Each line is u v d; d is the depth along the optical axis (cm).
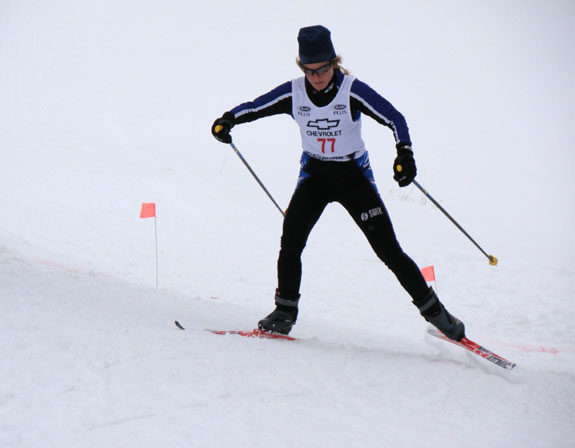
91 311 1249
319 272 2917
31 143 5738
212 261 3027
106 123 7100
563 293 2645
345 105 1176
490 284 2770
